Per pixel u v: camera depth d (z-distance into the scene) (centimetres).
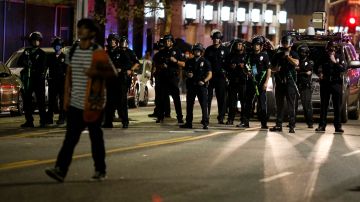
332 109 3023
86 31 1449
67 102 1458
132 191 1411
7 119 2922
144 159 1806
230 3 6806
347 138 2442
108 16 5319
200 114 3394
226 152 1978
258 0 7125
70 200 1314
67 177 1523
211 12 6556
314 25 4066
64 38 4884
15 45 4488
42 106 2492
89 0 5147
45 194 1356
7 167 1622
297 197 1423
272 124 2916
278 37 7450
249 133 2483
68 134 1452
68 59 1459
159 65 2794
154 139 2219
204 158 1855
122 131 2439
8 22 4416
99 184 1466
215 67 2759
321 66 2594
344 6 7944
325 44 3058
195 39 6450
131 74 2559
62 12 4838
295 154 1991
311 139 2369
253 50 2638
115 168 1656
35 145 1994
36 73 2458
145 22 5688
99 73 1434
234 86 2719
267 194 1437
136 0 5488
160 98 2814
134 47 5684
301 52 2731
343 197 1443
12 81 3017
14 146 1969
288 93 2542
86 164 1684
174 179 1551
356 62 3092
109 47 2548
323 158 1939
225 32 6775
